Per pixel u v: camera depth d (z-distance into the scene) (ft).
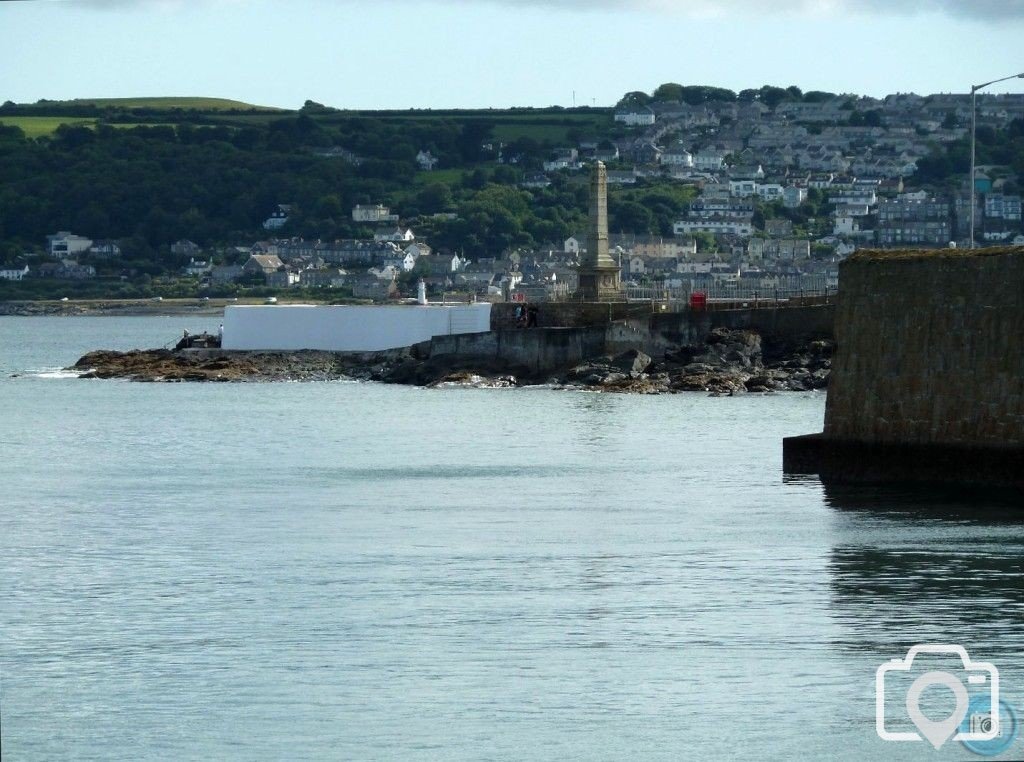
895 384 280.31
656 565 220.02
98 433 423.23
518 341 551.18
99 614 195.72
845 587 204.33
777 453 346.95
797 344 518.37
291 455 364.38
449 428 416.26
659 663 172.14
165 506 281.95
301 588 208.33
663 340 531.91
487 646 179.11
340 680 167.53
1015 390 266.36
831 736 150.71
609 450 358.64
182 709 159.22
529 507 274.57
